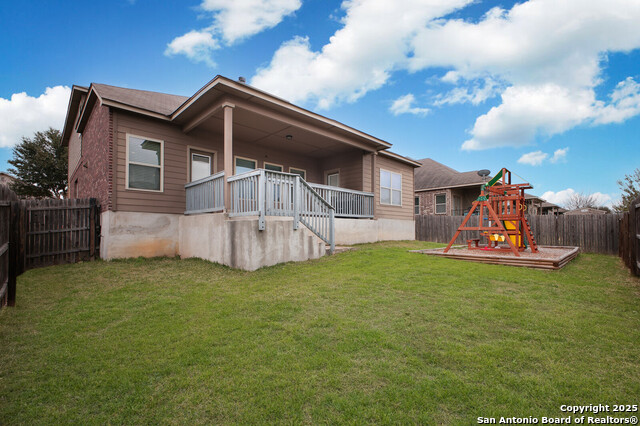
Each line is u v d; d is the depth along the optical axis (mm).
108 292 5004
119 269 6664
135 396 2303
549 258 6855
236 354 2898
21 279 5855
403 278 5461
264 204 6273
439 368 2605
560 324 3494
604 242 11586
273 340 3170
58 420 2064
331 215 8078
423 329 3377
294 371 2586
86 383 2479
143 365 2740
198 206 8352
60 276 6086
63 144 16359
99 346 3115
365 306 4102
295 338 3215
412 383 2385
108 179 7762
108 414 2119
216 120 8820
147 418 2061
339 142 11148
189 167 9414
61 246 7422
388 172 13953
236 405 2172
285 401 2199
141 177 8352
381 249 9039
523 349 2914
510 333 3260
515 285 5113
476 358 2744
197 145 9602
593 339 3125
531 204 20734
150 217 8414
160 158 8742
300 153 12914
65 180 24438
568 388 2322
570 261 8344
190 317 3871
